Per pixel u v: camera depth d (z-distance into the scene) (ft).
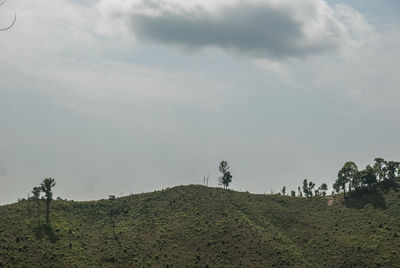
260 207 552.41
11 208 479.00
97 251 421.59
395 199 510.58
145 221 503.20
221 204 533.55
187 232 458.09
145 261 402.93
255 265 393.29
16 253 364.79
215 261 401.70
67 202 550.77
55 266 361.51
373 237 429.79
